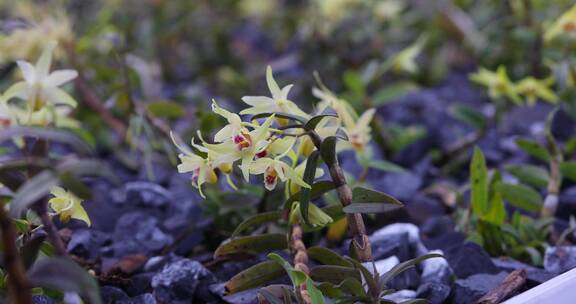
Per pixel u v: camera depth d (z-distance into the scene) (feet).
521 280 1.86
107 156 2.85
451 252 2.06
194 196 2.43
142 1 3.69
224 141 1.74
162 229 2.26
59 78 1.91
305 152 1.81
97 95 2.86
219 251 1.86
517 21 3.16
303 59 3.36
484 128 2.68
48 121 2.06
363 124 2.06
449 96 3.33
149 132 2.36
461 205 2.31
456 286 1.90
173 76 3.82
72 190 1.51
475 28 3.61
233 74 3.54
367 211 1.71
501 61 3.24
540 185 2.24
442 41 3.73
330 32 3.36
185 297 1.92
